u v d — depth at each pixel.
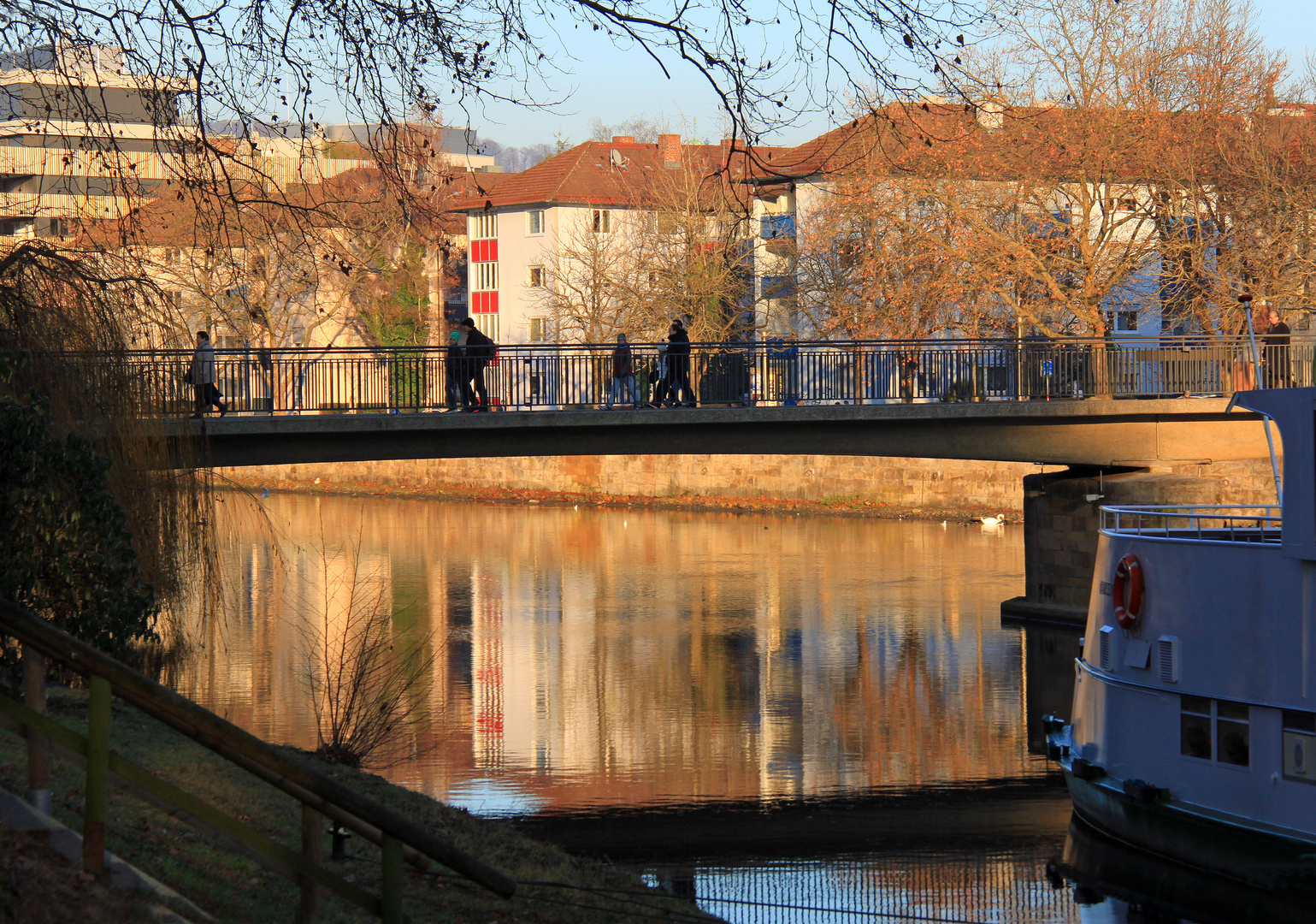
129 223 14.44
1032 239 48.72
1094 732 20.48
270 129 12.61
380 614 37.50
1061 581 37.00
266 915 8.45
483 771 22.33
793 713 26.97
